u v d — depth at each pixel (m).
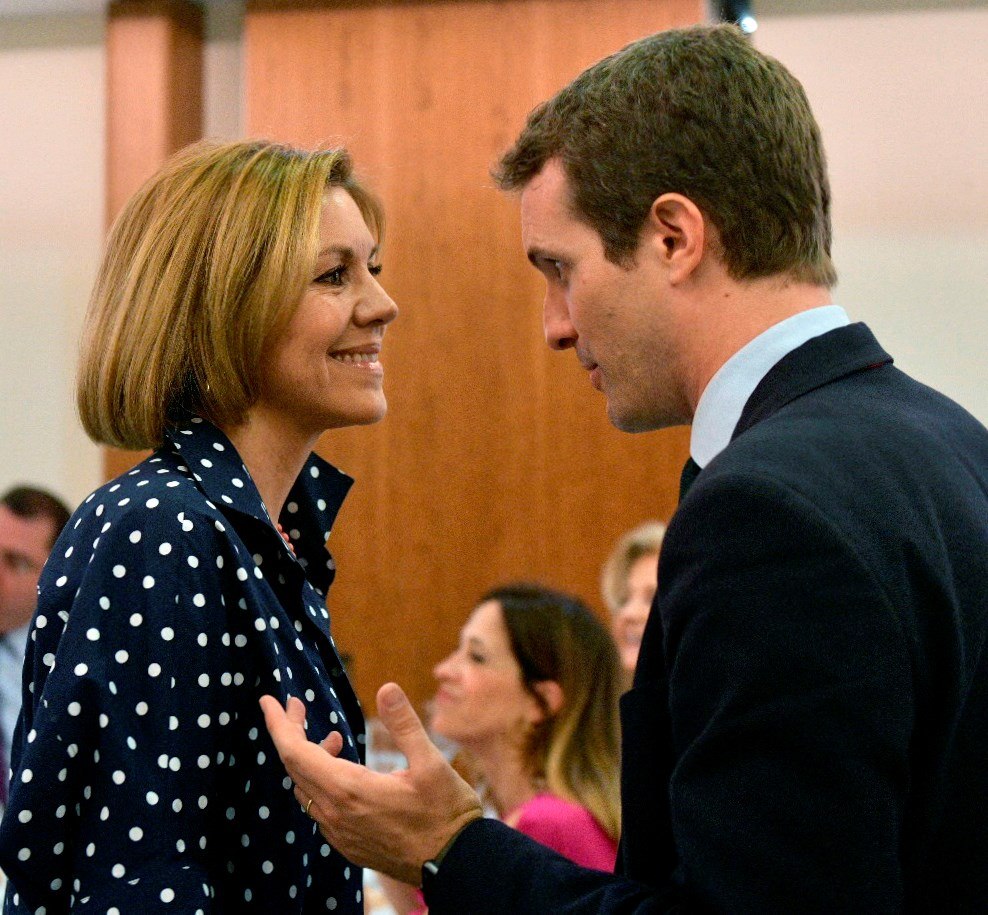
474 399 6.04
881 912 1.21
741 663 1.25
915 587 1.29
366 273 1.87
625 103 1.58
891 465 1.36
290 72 6.23
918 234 5.94
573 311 1.64
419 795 1.45
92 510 1.68
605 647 3.40
